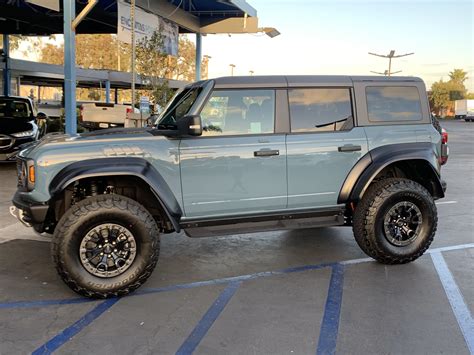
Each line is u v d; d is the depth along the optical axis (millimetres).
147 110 14023
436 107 105312
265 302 4363
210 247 6121
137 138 4609
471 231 6953
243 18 18203
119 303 4332
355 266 5371
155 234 4480
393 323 3926
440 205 8898
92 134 4820
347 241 6395
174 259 5637
